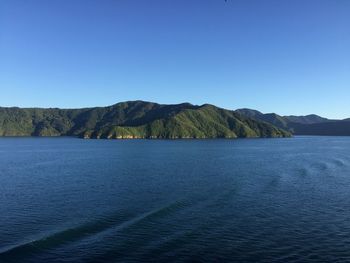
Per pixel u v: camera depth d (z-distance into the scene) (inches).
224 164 4301.2
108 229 1614.2
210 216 1845.5
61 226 1656.0
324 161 4618.6
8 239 1502.2
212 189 2532.0
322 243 1514.5
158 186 2662.4
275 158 5167.3
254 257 1370.6
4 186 2716.5
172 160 4901.6
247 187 2615.7
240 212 1931.6
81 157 5565.9
